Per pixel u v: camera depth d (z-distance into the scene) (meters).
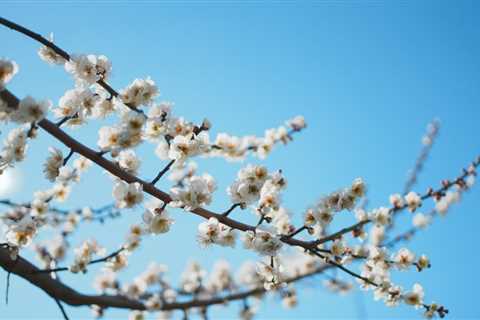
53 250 1.24
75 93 0.82
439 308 0.92
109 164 0.80
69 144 0.79
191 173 1.08
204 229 0.82
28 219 0.84
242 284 1.57
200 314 1.37
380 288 0.91
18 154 0.78
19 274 0.90
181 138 0.82
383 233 1.06
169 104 0.83
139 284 1.28
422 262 0.92
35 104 0.76
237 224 0.82
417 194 1.02
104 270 0.94
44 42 0.81
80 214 1.16
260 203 0.84
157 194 0.81
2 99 0.76
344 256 0.90
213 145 1.05
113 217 1.17
